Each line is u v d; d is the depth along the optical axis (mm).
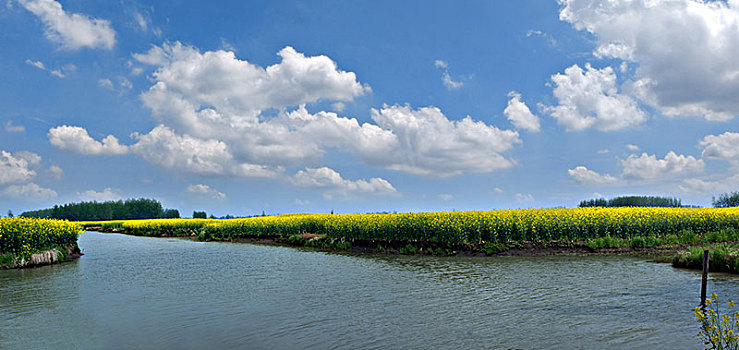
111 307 10906
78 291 13188
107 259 22844
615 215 24703
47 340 8117
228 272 17250
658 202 54375
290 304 11070
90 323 9328
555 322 8828
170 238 45938
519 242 23000
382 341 7867
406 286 13477
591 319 8977
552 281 13789
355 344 7727
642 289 12070
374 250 25281
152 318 9734
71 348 7648
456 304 10758
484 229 23234
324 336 8234
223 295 12383
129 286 14062
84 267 19297
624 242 22953
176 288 13602
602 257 19953
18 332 8656
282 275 16250
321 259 21734
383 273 16422
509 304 10617
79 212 134500
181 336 8336
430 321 9180
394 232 25531
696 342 7289
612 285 12812
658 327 8242
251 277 15805
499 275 15305
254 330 8711
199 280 15219
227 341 8008
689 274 14586
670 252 21172
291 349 7508
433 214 26281
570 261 18719
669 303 10258
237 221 42094
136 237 49156
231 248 29828
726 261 14969
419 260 20469
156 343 7926
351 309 10422
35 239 20844
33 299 11984
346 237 28875
